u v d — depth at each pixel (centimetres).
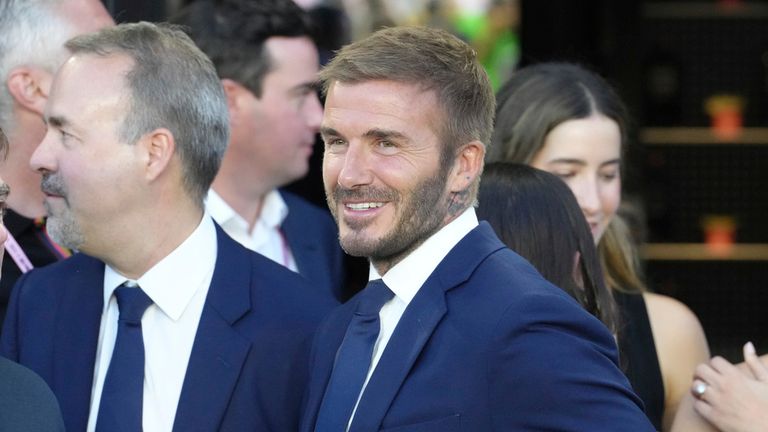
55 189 579
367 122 504
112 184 574
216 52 798
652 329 744
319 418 528
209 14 809
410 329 509
